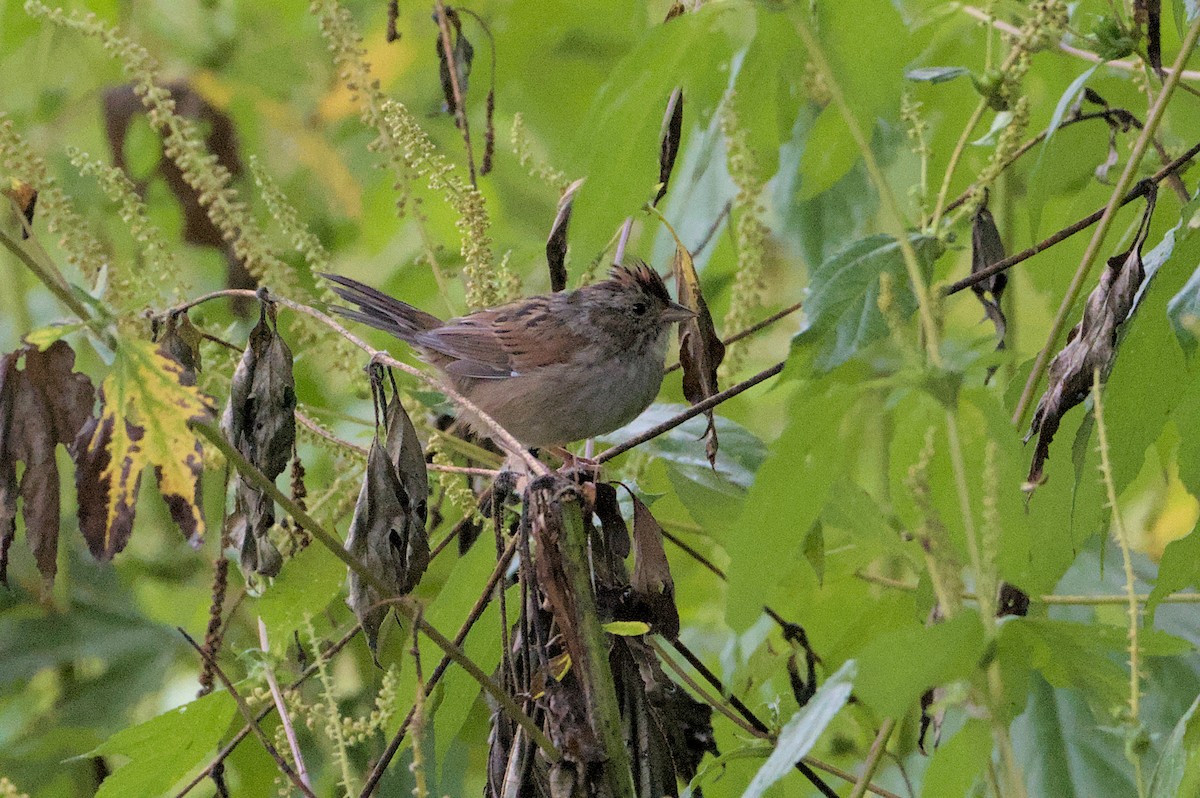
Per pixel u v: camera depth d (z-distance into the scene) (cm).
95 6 1108
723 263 977
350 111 1123
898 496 654
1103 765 734
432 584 873
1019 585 512
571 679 557
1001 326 698
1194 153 617
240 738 681
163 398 527
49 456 602
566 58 1083
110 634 1016
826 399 457
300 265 1088
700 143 873
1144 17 617
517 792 566
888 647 429
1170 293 592
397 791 866
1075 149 780
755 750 626
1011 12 706
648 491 815
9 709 1030
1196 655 750
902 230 473
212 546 1034
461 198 738
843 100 486
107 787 652
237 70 1119
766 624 841
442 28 799
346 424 970
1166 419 590
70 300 551
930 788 516
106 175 698
